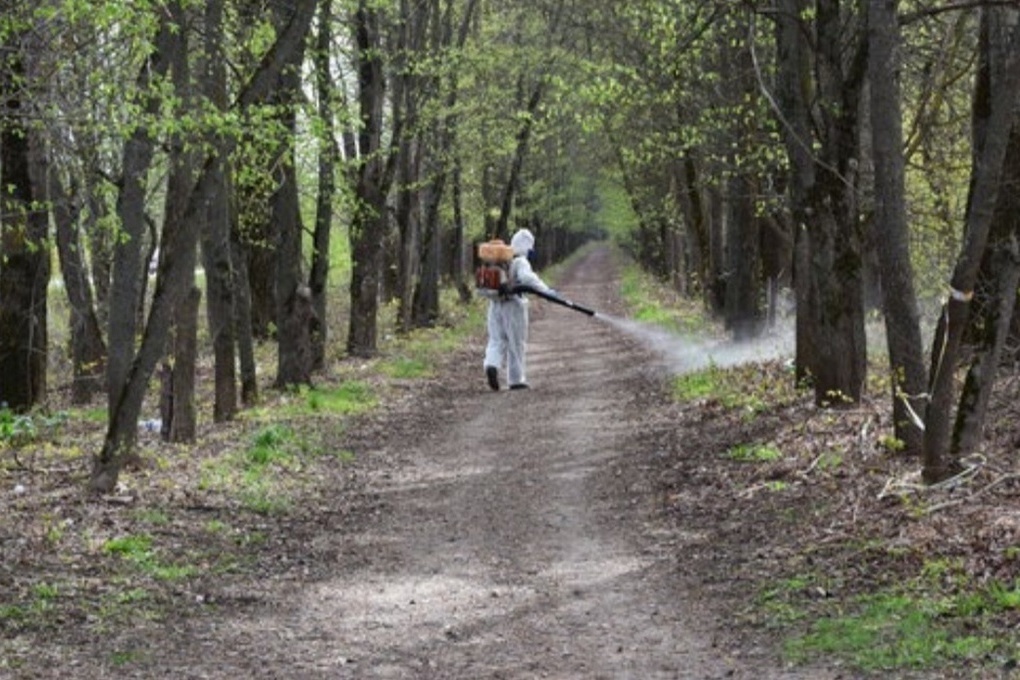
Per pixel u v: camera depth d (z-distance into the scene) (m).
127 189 13.41
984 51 13.23
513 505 13.25
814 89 15.48
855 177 15.29
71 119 10.61
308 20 13.02
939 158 19.67
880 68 10.59
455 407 21.41
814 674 7.11
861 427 13.95
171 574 9.98
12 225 17.55
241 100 12.92
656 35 18.73
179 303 16.23
